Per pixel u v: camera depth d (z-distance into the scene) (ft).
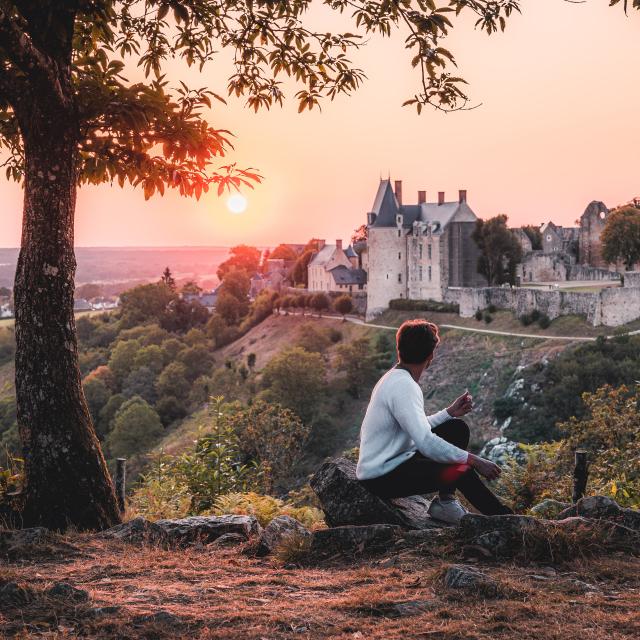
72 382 25.73
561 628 12.67
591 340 242.78
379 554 18.47
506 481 39.58
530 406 220.64
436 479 19.40
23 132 25.94
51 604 14.62
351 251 505.25
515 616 13.28
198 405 325.01
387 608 14.12
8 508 24.71
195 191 28.94
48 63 24.80
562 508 25.91
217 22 32.32
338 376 301.84
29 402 25.26
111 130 27.96
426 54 27.50
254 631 13.05
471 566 16.26
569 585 15.11
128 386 361.92
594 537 17.48
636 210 352.49
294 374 267.80
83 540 21.38
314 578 16.96
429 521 20.65
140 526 22.17
